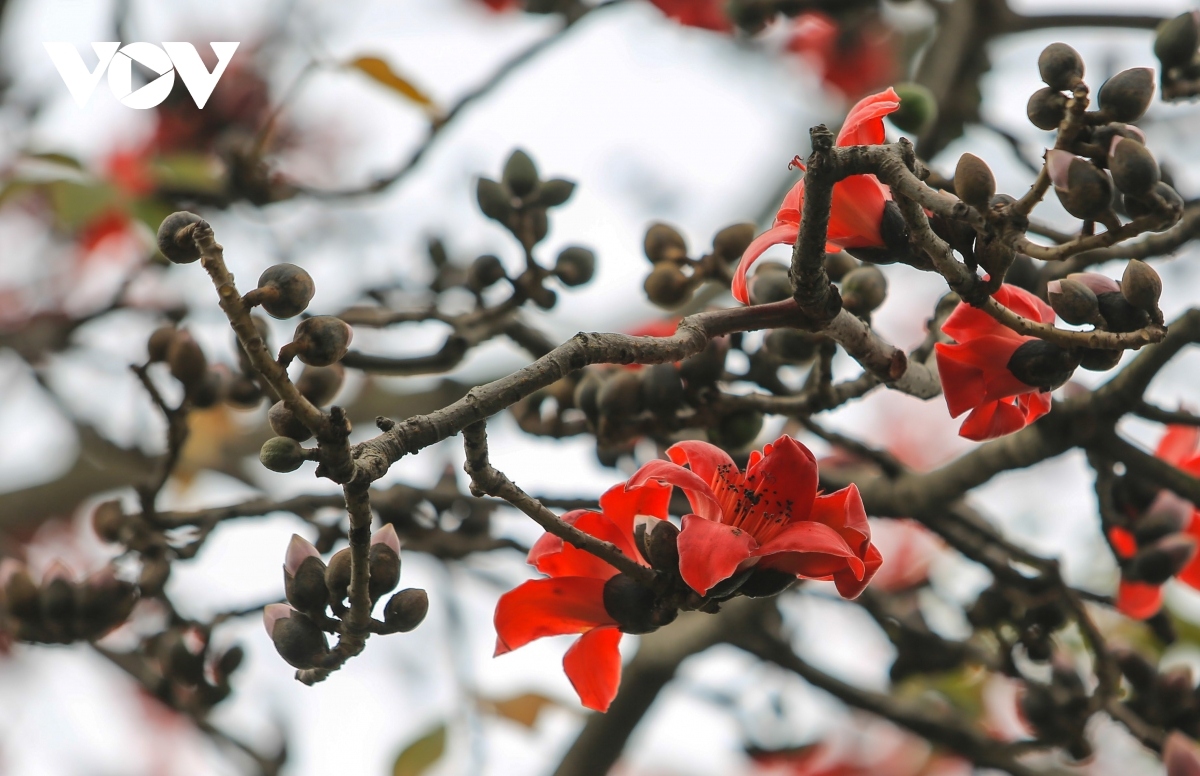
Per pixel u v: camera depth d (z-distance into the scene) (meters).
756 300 2.17
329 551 2.34
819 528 2.05
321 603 2.05
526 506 2.03
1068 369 2.06
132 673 2.41
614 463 2.43
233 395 2.32
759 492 2.07
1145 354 2.24
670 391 2.26
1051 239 2.29
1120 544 2.34
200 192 2.55
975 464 2.33
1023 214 2.00
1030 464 2.31
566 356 2.01
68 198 2.51
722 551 2.03
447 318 2.35
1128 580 2.34
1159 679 2.38
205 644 2.34
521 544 2.43
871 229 2.06
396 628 2.04
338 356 1.97
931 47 2.90
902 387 2.16
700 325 2.06
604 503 2.09
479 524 2.43
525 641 2.08
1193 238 2.29
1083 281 2.06
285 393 1.94
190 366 2.29
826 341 2.24
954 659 2.53
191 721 2.47
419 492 2.41
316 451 1.95
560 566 2.09
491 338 2.35
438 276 2.49
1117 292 2.06
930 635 2.54
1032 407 2.11
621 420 2.27
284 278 1.96
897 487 2.37
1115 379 2.26
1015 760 2.54
